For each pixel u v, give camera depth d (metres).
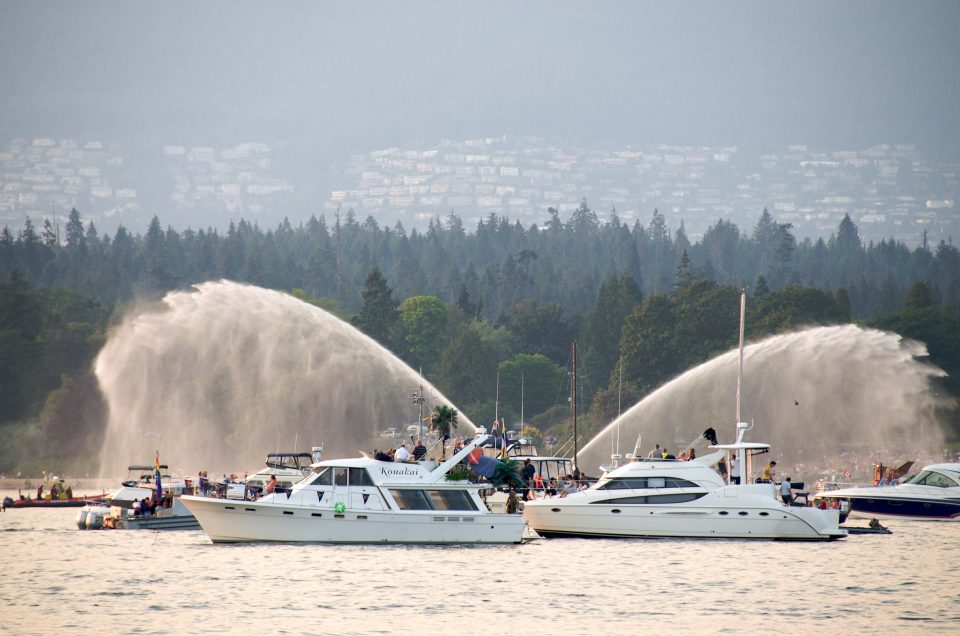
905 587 183.00
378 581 179.50
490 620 154.75
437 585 177.12
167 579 182.00
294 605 162.12
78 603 164.12
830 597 173.88
